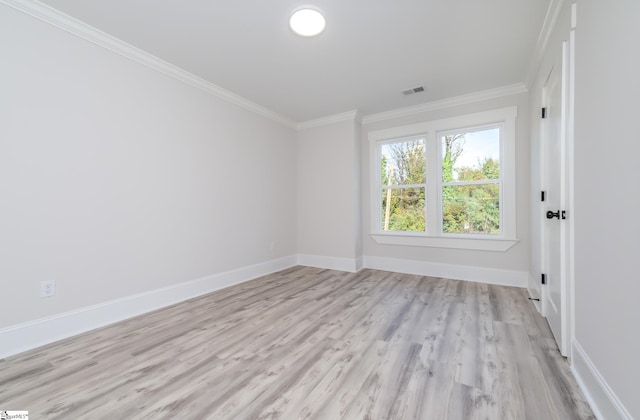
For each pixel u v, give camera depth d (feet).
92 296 6.86
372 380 4.72
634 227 3.02
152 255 8.15
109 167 7.21
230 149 10.73
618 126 3.38
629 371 3.10
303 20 6.59
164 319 7.38
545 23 6.51
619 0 3.36
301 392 4.41
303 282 11.03
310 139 14.12
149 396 4.31
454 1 5.91
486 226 11.03
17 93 5.74
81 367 5.12
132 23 6.64
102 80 7.08
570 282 5.03
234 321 7.25
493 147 10.91
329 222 13.55
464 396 4.28
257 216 12.00
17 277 5.74
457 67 8.77
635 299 2.99
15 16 5.72
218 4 6.03
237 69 8.86
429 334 6.44
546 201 7.18
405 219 12.79
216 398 4.27
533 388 4.46
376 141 13.35
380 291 9.77
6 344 5.57
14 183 5.71
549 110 6.79
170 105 8.66
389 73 9.12
